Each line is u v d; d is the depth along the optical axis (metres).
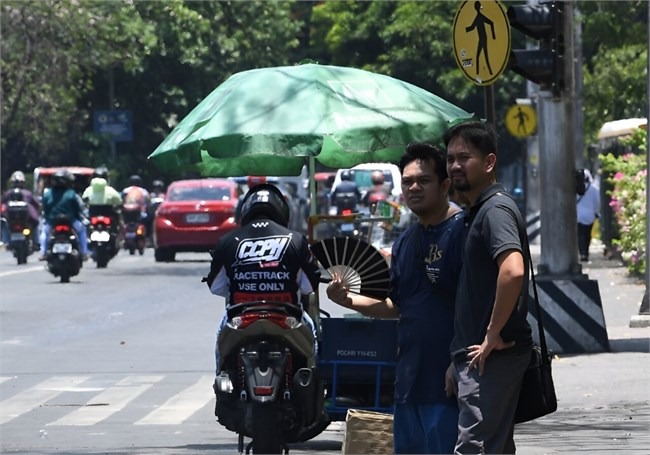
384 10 116.44
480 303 13.97
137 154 115.31
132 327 39.72
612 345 32.84
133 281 56.09
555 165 32.94
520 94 108.81
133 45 105.56
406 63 109.69
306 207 89.12
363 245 16.34
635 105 72.06
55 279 57.38
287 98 21.67
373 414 18.77
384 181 66.75
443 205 15.17
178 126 22.70
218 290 18.66
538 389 14.10
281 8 119.44
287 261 18.23
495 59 24.14
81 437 22.58
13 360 32.88
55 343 36.12
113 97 110.94
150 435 22.77
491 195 14.11
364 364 20.88
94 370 31.08
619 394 26.03
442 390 14.86
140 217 76.81
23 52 100.31
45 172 88.75
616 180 56.47
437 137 21.56
